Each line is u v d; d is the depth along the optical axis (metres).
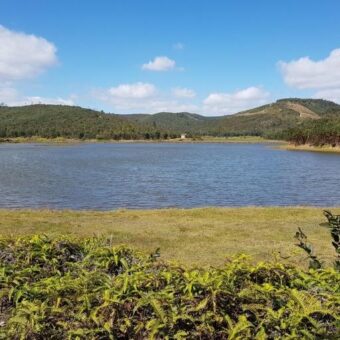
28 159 71.00
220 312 2.49
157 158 74.44
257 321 2.48
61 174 44.09
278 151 104.88
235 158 75.38
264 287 2.63
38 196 28.41
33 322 2.52
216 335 2.45
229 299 2.58
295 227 12.88
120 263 3.48
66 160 68.25
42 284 2.97
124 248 3.71
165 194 29.58
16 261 3.59
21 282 3.18
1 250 3.79
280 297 2.60
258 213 16.52
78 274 3.21
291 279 2.91
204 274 2.80
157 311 2.44
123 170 49.22
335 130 111.50
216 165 57.97
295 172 47.59
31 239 3.92
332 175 44.06
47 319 2.57
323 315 2.43
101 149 116.94
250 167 54.78
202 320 2.43
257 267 2.93
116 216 15.73
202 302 2.47
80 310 2.57
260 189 32.59
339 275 2.82
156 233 11.78
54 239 3.96
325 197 28.50
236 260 3.05
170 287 2.71
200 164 59.69
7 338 2.56
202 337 2.41
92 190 31.47
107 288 2.75
